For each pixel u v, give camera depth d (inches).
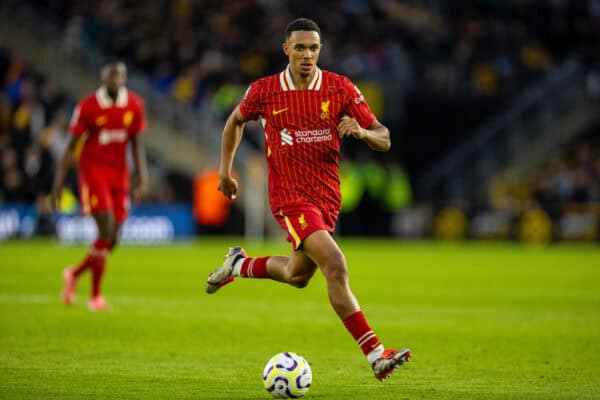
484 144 4409.5
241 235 3713.1
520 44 4945.9
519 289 1889.8
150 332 1211.2
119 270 2239.2
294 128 881.5
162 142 3873.0
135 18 4301.2
